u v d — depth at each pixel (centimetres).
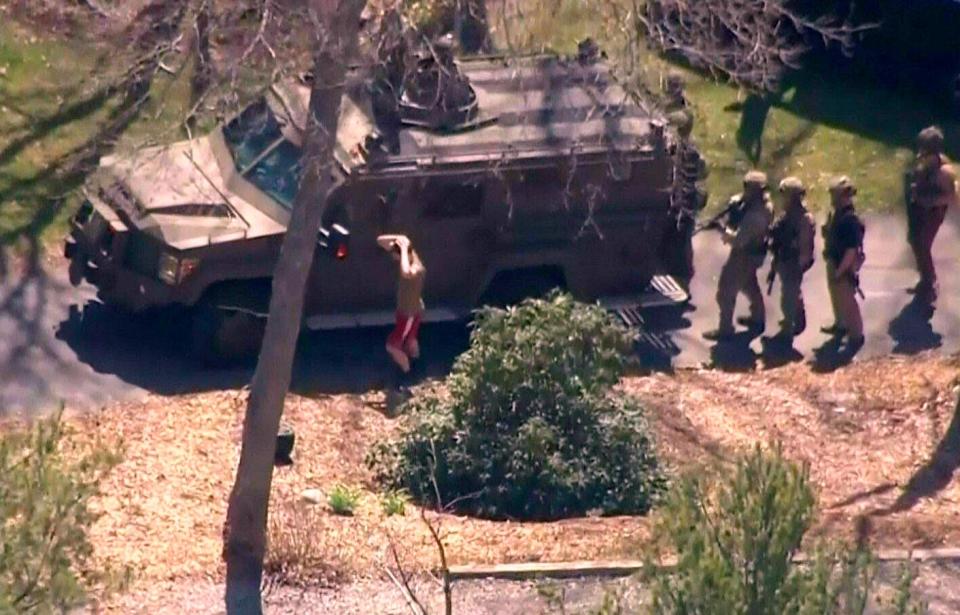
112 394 5966
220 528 4947
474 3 5194
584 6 5069
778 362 6725
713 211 7850
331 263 6322
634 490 5347
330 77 4309
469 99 6438
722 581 3078
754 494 3145
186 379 6122
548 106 6506
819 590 3112
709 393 6406
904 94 8988
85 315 6500
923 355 6788
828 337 6919
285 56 4641
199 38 4659
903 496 5556
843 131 8612
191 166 6344
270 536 4722
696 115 8219
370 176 6234
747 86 7550
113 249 6147
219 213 6156
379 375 6303
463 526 5053
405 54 5156
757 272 7225
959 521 5250
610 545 4872
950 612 4588
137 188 6200
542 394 5422
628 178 6531
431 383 6006
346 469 5512
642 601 4212
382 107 6341
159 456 5444
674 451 5788
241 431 5691
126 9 5716
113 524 4900
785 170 8256
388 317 6438
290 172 6234
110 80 5944
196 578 4581
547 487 5291
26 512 3091
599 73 6444
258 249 6131
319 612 4475
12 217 7081
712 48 5003
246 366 6228
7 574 3039
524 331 5466
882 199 8031
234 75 4606
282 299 4447
